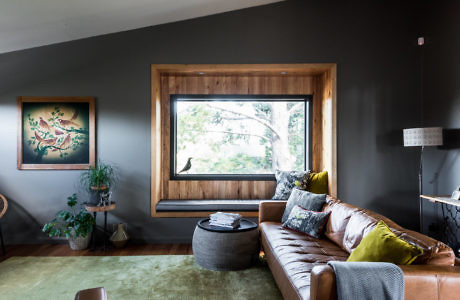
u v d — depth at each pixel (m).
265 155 4.66
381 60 4.11
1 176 4.04
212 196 4.52
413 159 4.12
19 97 4.02
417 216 4.11
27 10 3.17
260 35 4.09
